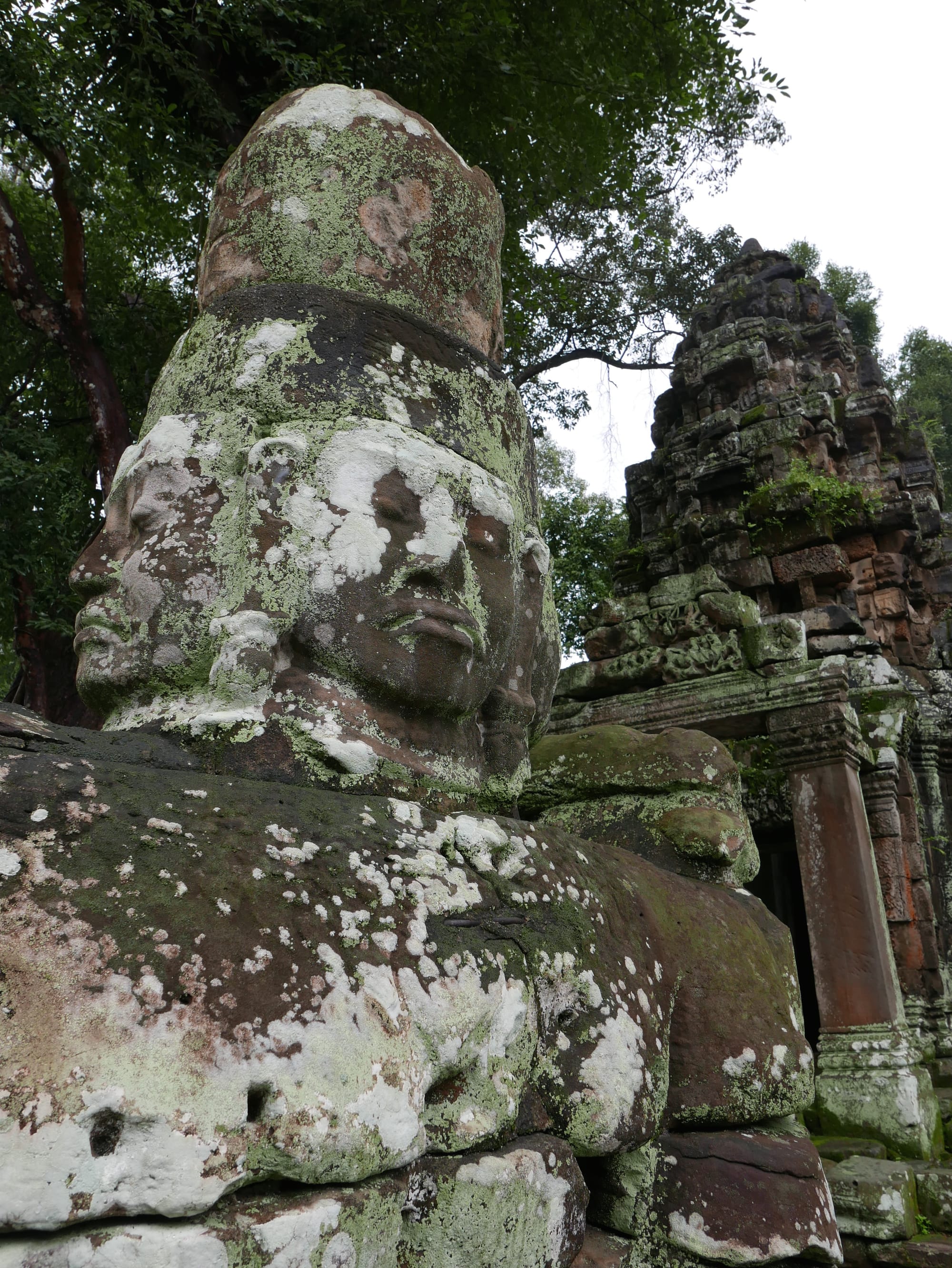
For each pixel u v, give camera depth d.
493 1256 1.57
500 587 2.17
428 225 2.46
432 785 1.95
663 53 8.44
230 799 1.54
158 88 7.73
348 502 1.95
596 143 9.07
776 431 9.29
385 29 8.28
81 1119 1.14
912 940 6.84
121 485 2.11
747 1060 2.26
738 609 6.64
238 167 2.50
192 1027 1.25
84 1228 1.14
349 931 1.49
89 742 1.66
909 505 9.32
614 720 6.71
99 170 7.86
